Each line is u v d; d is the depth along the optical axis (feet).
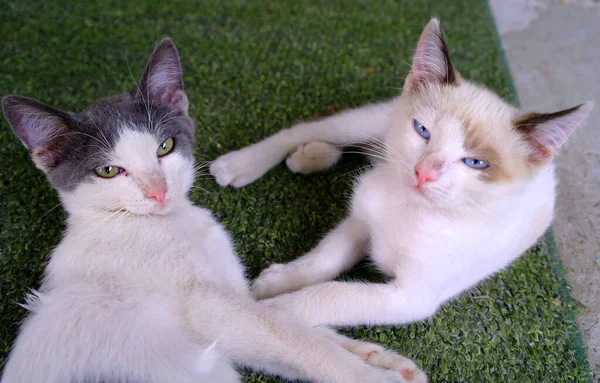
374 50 1.91
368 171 1.42
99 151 1.21
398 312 1.24
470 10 2.12
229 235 1.39
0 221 1.40
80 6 1.93
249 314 1.15
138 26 1.89
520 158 1.21
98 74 1.74
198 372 1.12
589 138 1.74
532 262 1.46
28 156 1.52
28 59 1.75
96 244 1.19
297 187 1.53
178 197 1.30
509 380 1.27
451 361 1.28
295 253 1.42
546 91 1.91
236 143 1.61
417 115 1.26
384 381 1.14
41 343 1.08
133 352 1.09
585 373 1.30
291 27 1.95
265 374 1.24
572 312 1.40
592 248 1.53
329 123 1.56
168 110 1.32
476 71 1.88
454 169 1.19
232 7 2.00
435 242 1.24
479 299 1.38
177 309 1.17
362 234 1.39
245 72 1.78
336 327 1.28
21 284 1.31
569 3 2.25
